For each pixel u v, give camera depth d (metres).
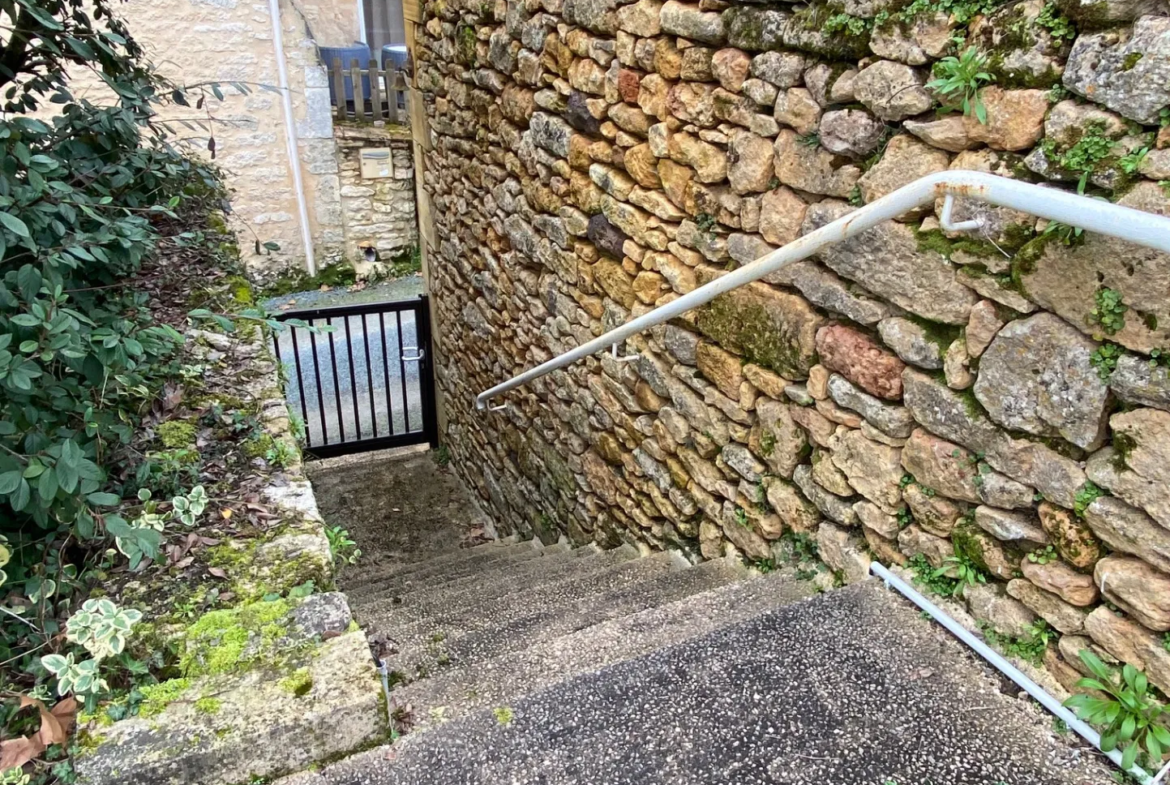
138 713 1.36
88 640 1.39
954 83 1.39
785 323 1.99
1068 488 1.40
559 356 3.12
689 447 2.56
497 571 3.15
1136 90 1.16
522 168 3.39
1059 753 1.36
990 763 1.35
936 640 1.64
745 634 1.67
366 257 8.33
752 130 1.95
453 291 4.80
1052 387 1.38
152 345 1.88
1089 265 1.27
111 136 2.43
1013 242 1.39
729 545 2.46
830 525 2.03
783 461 2.11
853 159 1.70
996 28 1.35
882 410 1.75
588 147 2.75
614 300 2.82
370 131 7.81
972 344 1.51
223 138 7.26
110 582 1.66
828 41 1.67
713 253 2.21
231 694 1.40
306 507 1.94
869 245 1.68
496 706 1.49
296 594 1.63
